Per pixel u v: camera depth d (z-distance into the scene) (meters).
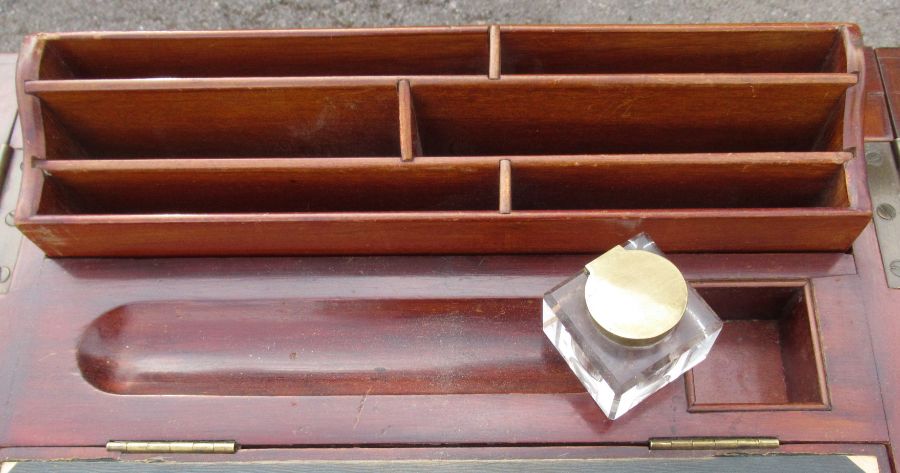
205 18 1.57
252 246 1.00
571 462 0.89
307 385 1.01
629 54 1.00
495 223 0.93
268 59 1.01
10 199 1.06
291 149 1.06
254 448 0.92
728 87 0.93
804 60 1.00
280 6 1.55
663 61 1.01
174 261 1.03
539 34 0.97
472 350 1.02
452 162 0.92
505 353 1.01
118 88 0.95
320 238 0.97
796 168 0.92
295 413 0.93
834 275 0.98
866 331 0.94
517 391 0.98
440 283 1.00
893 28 1.50
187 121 1.00
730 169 0.93
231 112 0.99
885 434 0.90
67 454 0.92
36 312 1.00
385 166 0.92
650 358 0.83
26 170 0.94
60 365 0.96
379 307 1.01
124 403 0.94
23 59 0.96
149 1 1.56
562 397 0.93
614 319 0.79
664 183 0.96
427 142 1.03
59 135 0.99
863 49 0.94
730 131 1.01
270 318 1.03
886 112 1.08
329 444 0.92
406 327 1.03
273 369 1.02
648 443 0.90
